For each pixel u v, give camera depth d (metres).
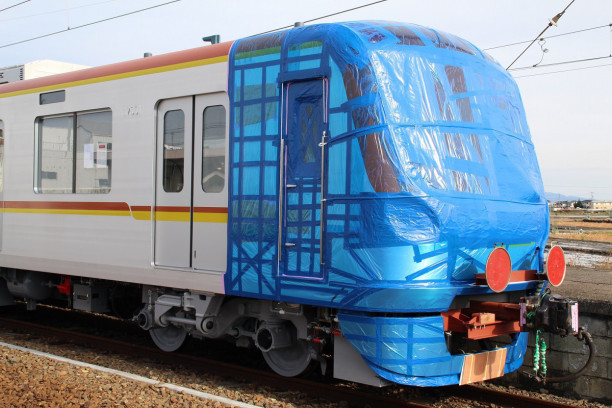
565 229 33.62
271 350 6.18
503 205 5.43
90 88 7.28
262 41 5.70
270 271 5.50
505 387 6.23
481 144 5.41
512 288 5.55
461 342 6.21
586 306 5.82
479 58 5.78
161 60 6.54
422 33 5.45
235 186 5.79
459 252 5.03
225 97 5.99
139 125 6.73
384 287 4.81
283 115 5.46
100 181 7.20
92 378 5.88
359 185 4.95
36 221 7.99
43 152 8.01
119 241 6.93
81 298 8.01
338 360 5.37
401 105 5.03
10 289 8.92
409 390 6.03
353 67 5.05
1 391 5.28
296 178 5.37
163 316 6.75
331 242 5.11
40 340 8.24
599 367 5.77
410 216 4.84
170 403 5.15
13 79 9.59
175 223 6.41
